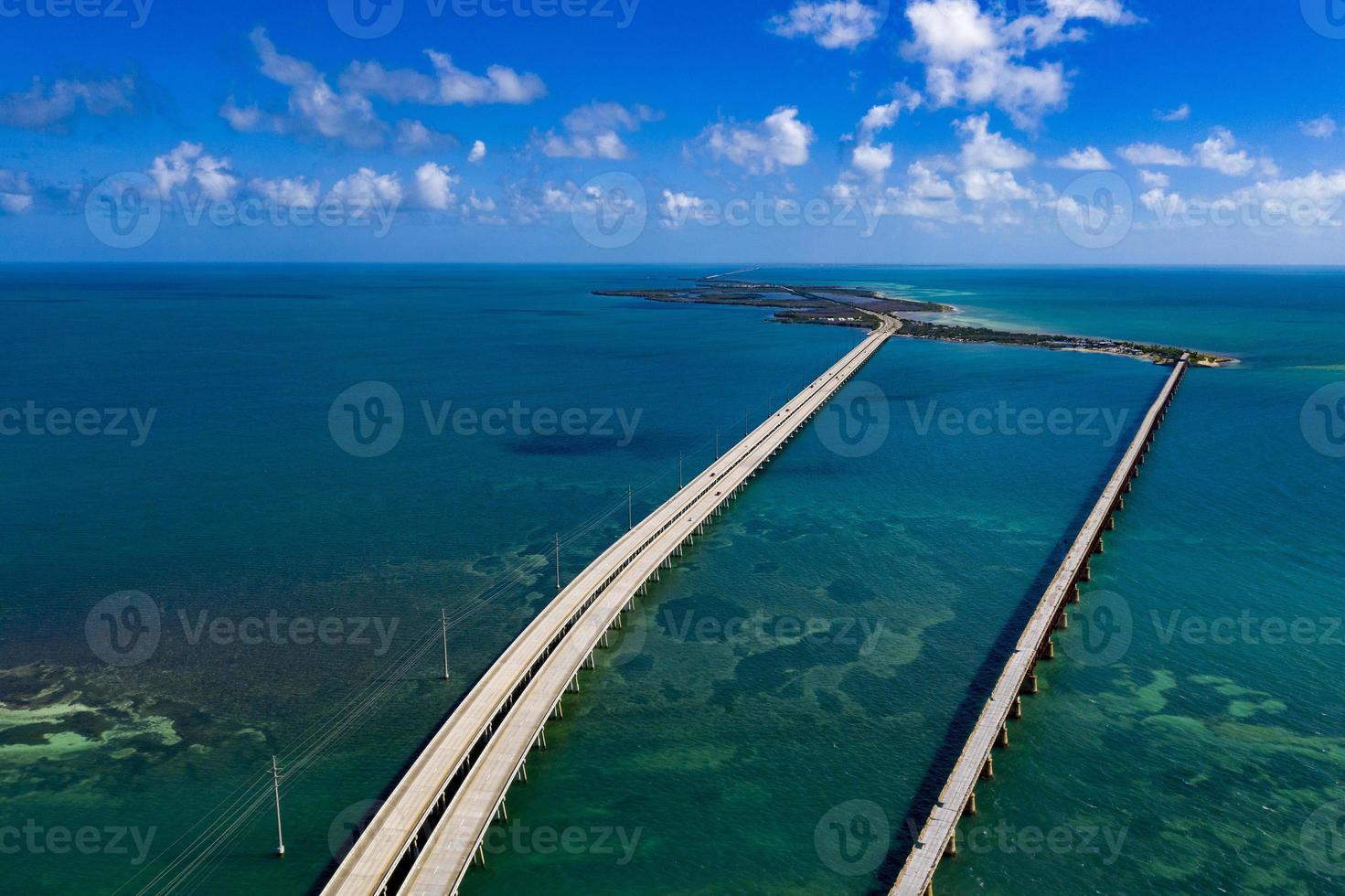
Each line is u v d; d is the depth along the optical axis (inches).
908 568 4397.1
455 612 3917.3
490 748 2824.8
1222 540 4648.1
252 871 2428.6
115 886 2364.7
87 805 2682.1
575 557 4510.3
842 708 3171.8
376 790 2760.8
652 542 4525.1
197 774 2824.8
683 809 2672.2
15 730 3038.9
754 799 2711.6
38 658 3486.7
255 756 2920.8
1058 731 3014.3
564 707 3203.7
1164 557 4441.4
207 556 4483.3
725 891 2368.4
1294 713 3085.6
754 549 4680.1
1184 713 3097.9
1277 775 2768.2
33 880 2377.0
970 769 2701.8
